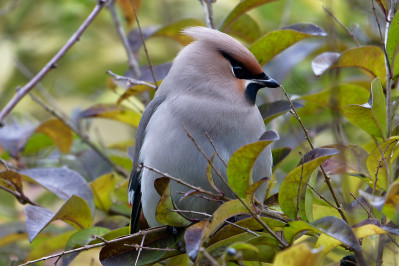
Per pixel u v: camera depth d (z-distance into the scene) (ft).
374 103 22.74
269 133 20.06
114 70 43.11
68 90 43.34
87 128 34.40
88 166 32.89
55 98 42.73
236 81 25.73
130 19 35.73
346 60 25.73
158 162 24.80
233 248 19.01
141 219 26.73
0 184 28.35
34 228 24.29
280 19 40.75
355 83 30.25
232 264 22.00
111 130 38.96
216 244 21.42
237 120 25.04
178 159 24.54
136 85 29.22
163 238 23.48
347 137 33.42
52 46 44.34
